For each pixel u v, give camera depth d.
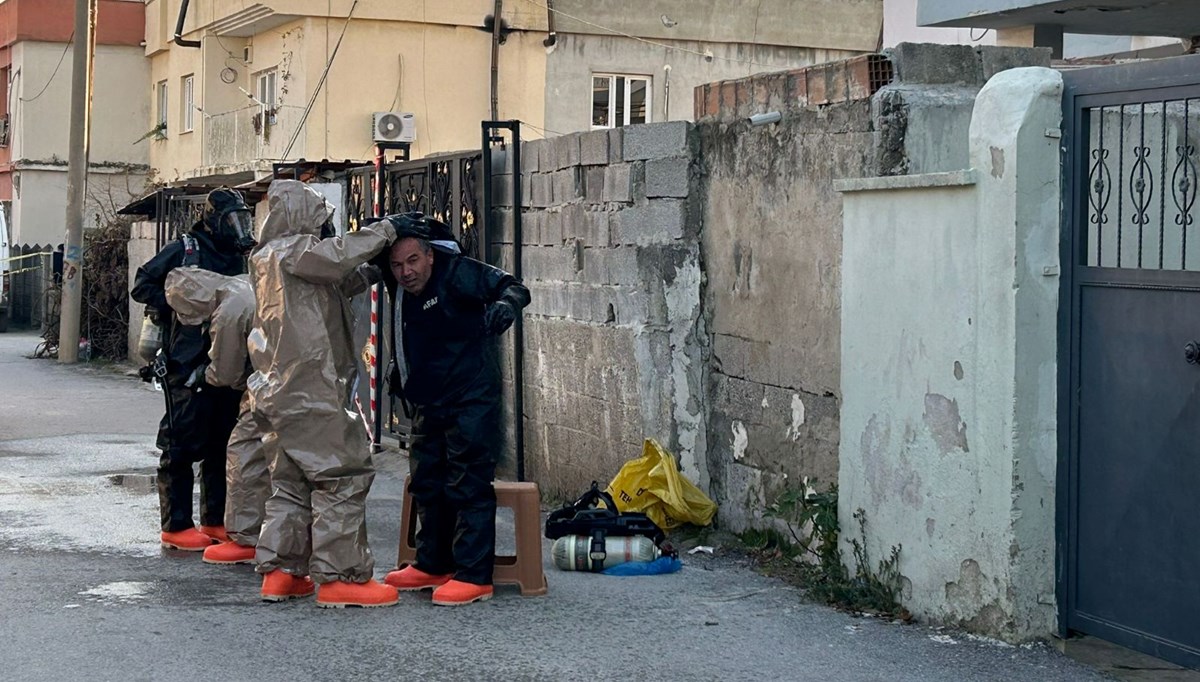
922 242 6.43
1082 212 5.95
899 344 6.62
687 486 8.52
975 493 6.18
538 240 10.27
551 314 10.10
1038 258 5.96
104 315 23.16
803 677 5.70
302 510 6.98
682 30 26.72
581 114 26.31
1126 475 5.76
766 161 7.92
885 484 6.76
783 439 7.85
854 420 6.99
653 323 8.77
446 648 6.14
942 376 6.33
